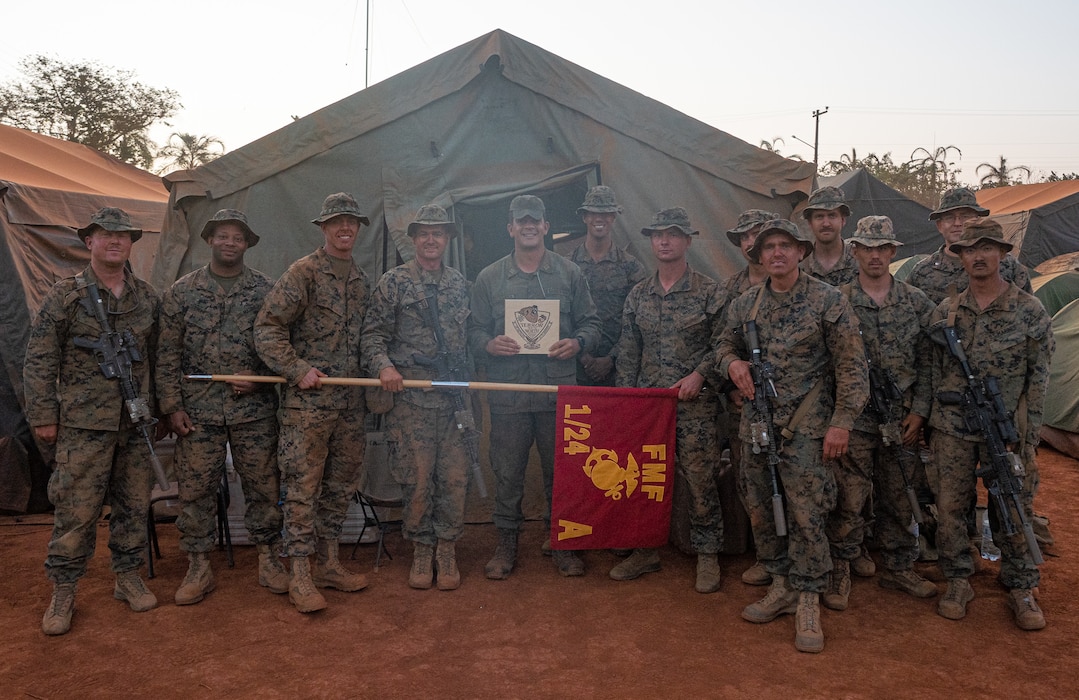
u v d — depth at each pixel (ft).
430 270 15.64
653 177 20.65
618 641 12.87
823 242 16.34
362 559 17.19
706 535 15.43
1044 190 61.16
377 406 15.30
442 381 15.16
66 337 13.52
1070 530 19.15
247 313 15.02
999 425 13.23
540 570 16.44
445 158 20.35
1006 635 13.03
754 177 20.22
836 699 10.94
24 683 11.47
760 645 12.72
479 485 15.42
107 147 110.52
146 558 16.33
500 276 16.66
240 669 11.84
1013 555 13.67
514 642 12.85
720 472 17.06
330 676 11.60
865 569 15.94
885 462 14.84
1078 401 27.61
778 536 13.97
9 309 21.62
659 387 15.90
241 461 15.02
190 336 14.67
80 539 13.48
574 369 16.67
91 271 13.73
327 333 14.84
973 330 13.76
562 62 20.68
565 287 16.57
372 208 20.25
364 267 20.33
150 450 13.51
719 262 20.44
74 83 107.34
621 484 15.30
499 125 21.12
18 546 18.26
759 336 13.57
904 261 44.14
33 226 24.53
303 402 14.42
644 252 20.65
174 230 19.89
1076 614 13.89
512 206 16.44
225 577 15.96
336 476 15.39
